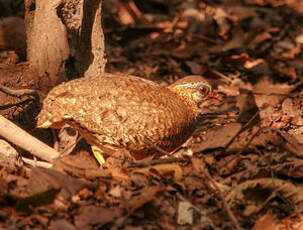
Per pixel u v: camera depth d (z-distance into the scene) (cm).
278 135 1022
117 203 841
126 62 1672
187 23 1912
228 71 1638
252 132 1013
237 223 788
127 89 977
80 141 1132
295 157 974
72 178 841
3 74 1186
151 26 1870
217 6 2048
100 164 1027
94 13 1176
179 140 1025
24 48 1256
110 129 957
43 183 838
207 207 861
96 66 1191
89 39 1183
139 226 794
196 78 1101
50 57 1164
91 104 958
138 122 958
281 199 902
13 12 1627
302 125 1224
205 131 1130
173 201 855
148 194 820
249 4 2112
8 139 1019
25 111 1145
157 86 1027
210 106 1346
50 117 966
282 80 1585
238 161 954
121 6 1977
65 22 1154
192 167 909
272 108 1288
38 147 1027
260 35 1847
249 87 1520
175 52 1739
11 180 872
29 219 802
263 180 892
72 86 982
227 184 916
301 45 1841
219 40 1842
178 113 998
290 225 862
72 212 815
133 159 980
